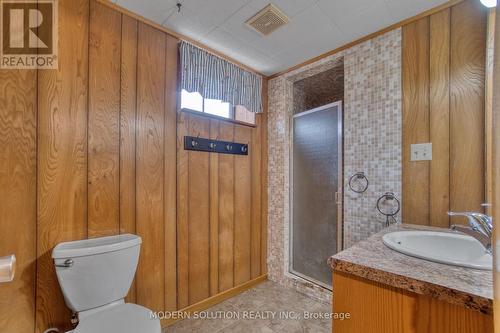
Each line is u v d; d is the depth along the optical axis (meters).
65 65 1.37
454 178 1.44
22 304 1.23
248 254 2.38
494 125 0.55
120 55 1.57
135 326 1.10
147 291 1.67
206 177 2.05
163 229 1.76
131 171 1.61
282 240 2.45
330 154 2.20
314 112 2.35
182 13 1.61
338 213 2.10
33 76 1.27
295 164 2.53
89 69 1.45
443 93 1.49
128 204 1.59
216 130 2.13
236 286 2.26
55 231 1.32
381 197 1.73
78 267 1.21
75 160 1.39
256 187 2.48
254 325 1.77
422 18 1.58
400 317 0.74
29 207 1.25
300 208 2.46
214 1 1.50
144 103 1.68
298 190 2.49
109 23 1.53
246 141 2.39
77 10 1.41
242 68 2.32
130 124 1.61
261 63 2.31
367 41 1.85
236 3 1.51
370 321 0.79
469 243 1.11
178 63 1.87
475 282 0.67
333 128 2.18
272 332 1.70
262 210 2.54
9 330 1.19
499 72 0.53
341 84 2.89
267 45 2.00
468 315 0.63
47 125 1.31
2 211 1.19
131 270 1.40
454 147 1.44
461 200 1.41
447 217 1.46
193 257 1.94
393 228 1.44
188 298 1.90
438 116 1.50
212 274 2.07
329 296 2.07
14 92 1.22
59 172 1.34
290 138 2.56
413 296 0.72
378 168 1.75
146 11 1.59
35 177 1.27
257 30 1.80
